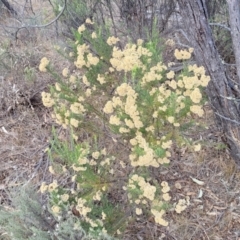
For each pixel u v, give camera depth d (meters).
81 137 2.90
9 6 4.51
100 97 2.68
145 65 2.20
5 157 3.06
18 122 3.34
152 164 2.07
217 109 2.41
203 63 2.26
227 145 2.59
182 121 2.37
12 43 4.05
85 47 2.51
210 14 3.31
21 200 2.23
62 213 2.19
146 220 2.50
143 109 2.16
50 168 2.24
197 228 2.46
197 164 2.78
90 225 2.18
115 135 2.61
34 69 3.66
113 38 2.49
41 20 4.18
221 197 2.60
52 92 2.44
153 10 3.22
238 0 2.05
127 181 2.46
